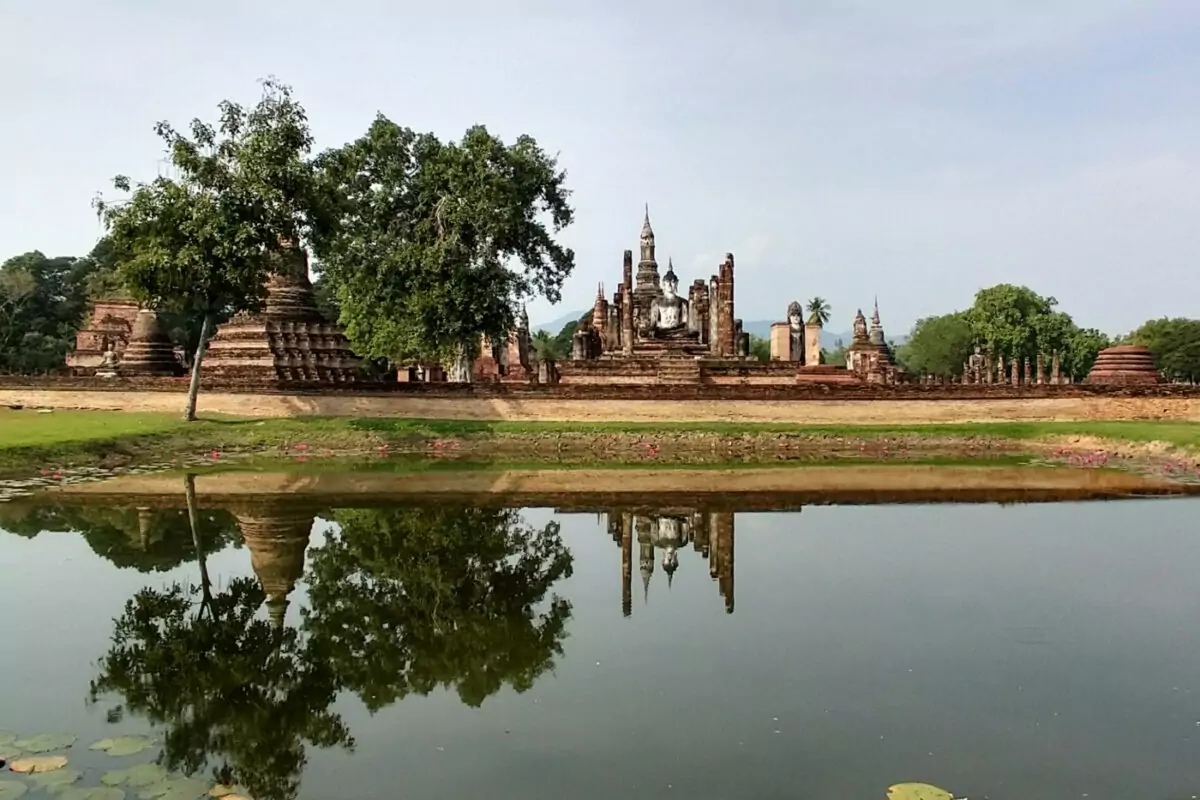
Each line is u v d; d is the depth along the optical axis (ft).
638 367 156.04
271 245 109.19
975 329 305.12
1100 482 85.46
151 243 102.73
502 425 118.11
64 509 66.59
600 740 28.40
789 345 203.62
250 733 29.32
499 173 130.21
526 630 40.27
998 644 37.35
